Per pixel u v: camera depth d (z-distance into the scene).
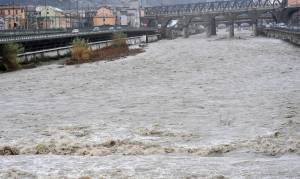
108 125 32.19
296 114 34.31
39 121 34.59
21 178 19.95
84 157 23.83
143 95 46.72
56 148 26.05
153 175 19.88
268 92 45.88
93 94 48.78
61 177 19.88
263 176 19.19
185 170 20.52
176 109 38.19
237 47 125.44
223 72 66.25
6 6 193.62
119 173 20.31
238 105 39.09
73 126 32.09
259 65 74.62
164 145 26.23
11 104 43.56
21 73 73.81
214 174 19.70
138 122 33.16
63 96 48.09
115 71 72.50
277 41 153.88
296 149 24.48
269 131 28.88
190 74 65.12
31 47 96.69
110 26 174.25
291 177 18.95
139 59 94.38
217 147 25.23
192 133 29.02
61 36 108.38
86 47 99.25
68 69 78.00
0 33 90.94
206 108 38.19
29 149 25.91
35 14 192.50
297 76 58.84
